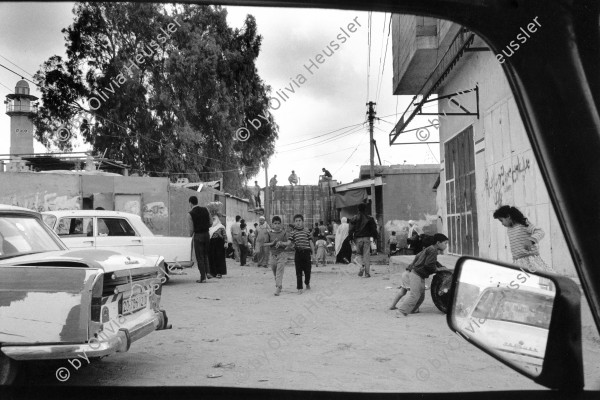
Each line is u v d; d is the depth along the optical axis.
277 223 10.28
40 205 18.78
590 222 0.86
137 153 23.97
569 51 0.87
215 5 0.85
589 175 0.86
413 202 27.72
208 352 5.27
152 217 20.67
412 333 6.17
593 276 0.88
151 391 1.11
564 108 0.87
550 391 0.97
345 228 19.45
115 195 20.19
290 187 32.75
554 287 0.95
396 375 4.21
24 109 20.31
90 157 21.97
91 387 1.12
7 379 3.61
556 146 0.87
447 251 15.19
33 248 4.45
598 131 0.86
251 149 28.23
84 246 10.91
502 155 9.95
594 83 0.87
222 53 23.34
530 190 8.09
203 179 27.86
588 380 1.01
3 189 18.38
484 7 0.88
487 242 11.41
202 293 10.45
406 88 14.58
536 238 6.40
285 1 0.83
